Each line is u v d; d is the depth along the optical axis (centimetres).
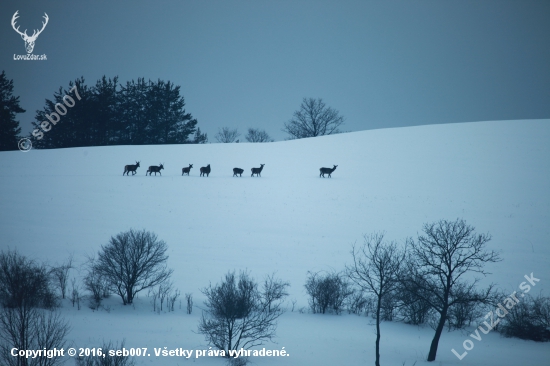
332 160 5344
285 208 3656
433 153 5269
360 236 2983
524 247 2739
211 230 3105
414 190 4081
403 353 1486
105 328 1533
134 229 3058
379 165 5006
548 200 3675
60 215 3319
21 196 3772
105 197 3856
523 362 1425
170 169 5122
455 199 3788
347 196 3972
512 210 3469
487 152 5106
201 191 4138
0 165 5006
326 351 1457
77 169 4978
